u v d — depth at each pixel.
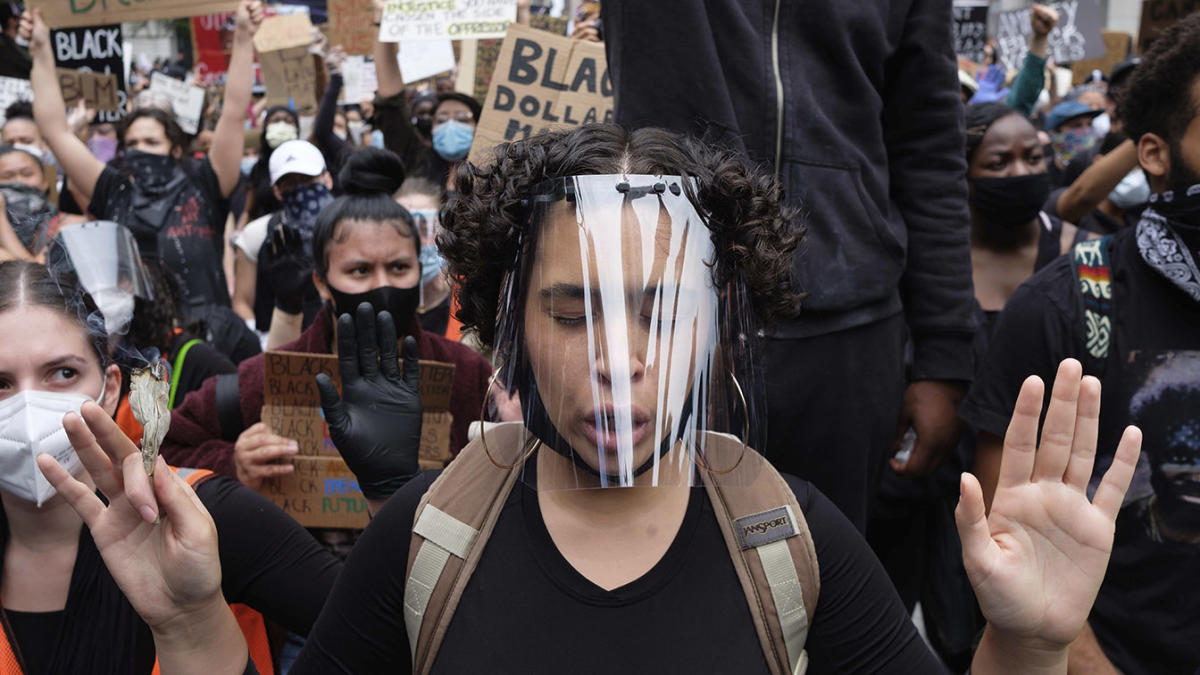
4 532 1.63
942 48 2.17
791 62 1.98
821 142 1.97
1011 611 1.16
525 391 1.22
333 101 5.59
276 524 1.68
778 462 2.01
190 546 1.22
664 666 1.13
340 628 1.27
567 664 1.13
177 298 2.76
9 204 3.31
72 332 1.62
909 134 2.22
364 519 2.26
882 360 2.08
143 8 4.85
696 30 1.94
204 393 2.44
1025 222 3.35
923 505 2.86
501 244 1.26
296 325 3.22
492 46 5.34
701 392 1.20
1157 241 2.01
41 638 1.60
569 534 1.20
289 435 2.26
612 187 1.16
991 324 3.14
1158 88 2.05
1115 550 2.06
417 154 4.66
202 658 1.28
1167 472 2.01
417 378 1.86
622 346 1.13
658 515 1.20
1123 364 2.05
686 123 1.96
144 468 1.21
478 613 1.16
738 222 1.23
